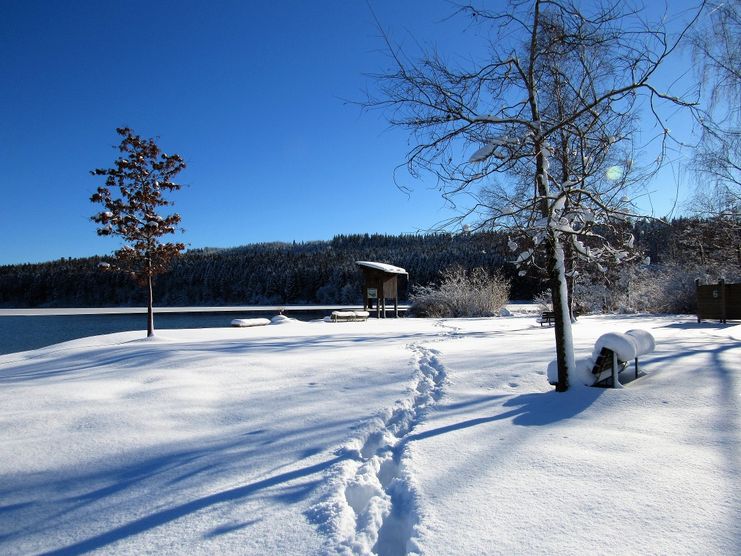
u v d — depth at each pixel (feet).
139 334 54.13
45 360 33.32
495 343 34.14
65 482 11.83
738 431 13.75
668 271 75.87
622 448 12.84
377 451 14.05
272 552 8.54
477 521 9.34
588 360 19.58
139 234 52.01
